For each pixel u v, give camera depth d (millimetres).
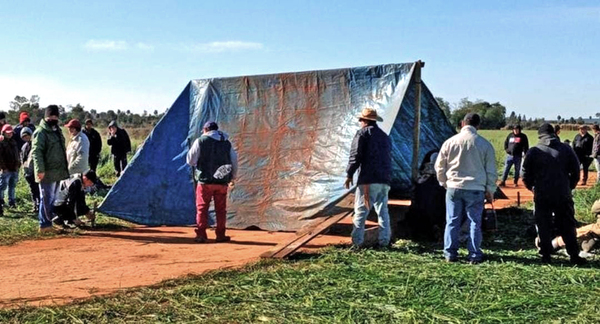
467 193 8773
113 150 20594
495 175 8898
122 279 7941
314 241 10594
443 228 10531
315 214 11289
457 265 8461
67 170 11602
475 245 8758
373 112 9750
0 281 7863
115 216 12672
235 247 10234
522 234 11078
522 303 6609
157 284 7551
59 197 11969
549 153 8805
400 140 13227
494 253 9414
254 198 12055
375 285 7332
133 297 6906
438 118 13164
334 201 11141
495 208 13789
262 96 12734
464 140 8844
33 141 11258
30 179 13859
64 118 45844
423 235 10688
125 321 6055
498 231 11344
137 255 9578
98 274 8266
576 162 8812
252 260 9000
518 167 21500
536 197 8867
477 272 7969
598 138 21797
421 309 6387
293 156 11984
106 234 11594
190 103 13352
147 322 6012
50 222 11500
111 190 12773
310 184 11555
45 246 10352
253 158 12352
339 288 7199
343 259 8797
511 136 21500
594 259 8977
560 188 8680
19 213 13953
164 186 12914
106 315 6238
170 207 12820
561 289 7215
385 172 9656
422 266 8359
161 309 6441
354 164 9516
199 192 10758
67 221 12211
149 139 13102
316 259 8820
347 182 9680
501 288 7230
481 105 74438
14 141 14273
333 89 12039
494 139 45281
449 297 6863
